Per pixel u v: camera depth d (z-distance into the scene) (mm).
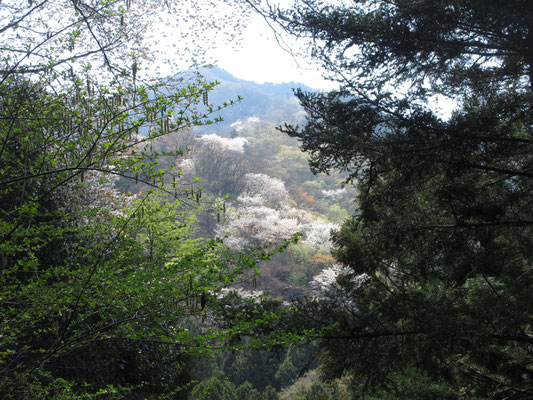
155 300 5582
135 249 6855
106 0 5934
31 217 5512
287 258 43719
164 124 5105
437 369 6004
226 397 16344
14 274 7285
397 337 6488
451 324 5477
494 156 5809
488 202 5754
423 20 6230
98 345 8203
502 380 6633
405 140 5723
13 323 5594
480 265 6359
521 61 6664
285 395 24766
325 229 46219
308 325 6684
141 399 9156
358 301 7496
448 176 5816
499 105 5617
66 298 5191
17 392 5137
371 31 6324
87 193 10000
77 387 7820
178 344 5582
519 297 5301
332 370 6891
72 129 5492
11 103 5375
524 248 6312
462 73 7176
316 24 6297
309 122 6367
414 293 6574
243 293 21484
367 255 7621
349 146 5910
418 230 6492
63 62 5809
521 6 5305
